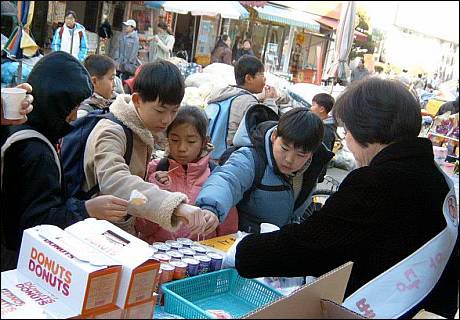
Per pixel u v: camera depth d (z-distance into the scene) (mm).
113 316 1032
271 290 1463
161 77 1678
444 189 1342
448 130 3164
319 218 1292
